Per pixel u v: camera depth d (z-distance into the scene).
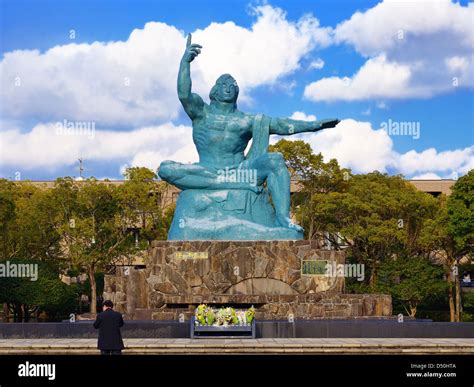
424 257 61.75
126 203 61.22
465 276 63.19
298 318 32.16
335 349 25.67
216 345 25.88
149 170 62.53
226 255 33.91
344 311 32.41
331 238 61.97
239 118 37.00
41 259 58.62
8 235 56.00
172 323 28.81
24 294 50.59
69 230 56.78
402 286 55.47
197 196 35.88
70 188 58.84
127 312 33.81
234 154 36.81
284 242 34.00
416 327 28.52
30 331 28.72
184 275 33.88
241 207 35.62
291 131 37.00
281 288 33.75
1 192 54.47
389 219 58.34
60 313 59.31
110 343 21.55
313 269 33.84
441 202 65.50
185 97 36.25
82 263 58.44
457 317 55.84
